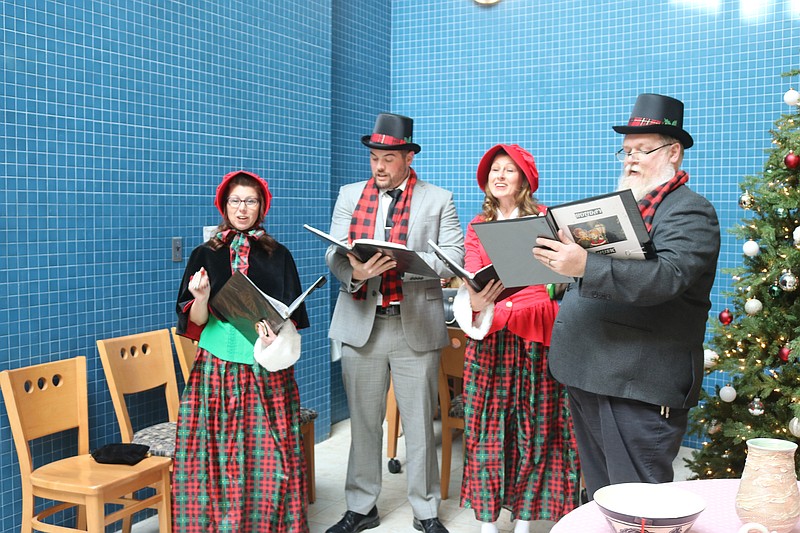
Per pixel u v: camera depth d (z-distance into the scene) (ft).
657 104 7.29
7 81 9.01
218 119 12.11
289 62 13.65
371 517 11.00
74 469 8.80
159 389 11.27
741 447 10.64
